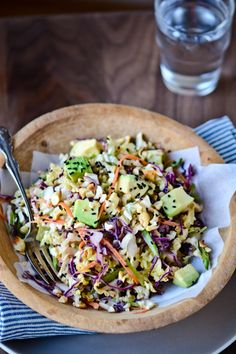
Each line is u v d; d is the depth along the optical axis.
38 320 0.55
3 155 0.61
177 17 0.75
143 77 0.77
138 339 0.56
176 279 0.57
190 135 0.64
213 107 0.75
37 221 0.59
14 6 0.98
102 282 0.56
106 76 0.77
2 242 0.58
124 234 0.57
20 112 0.73
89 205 0.57
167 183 0.61
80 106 0.65
